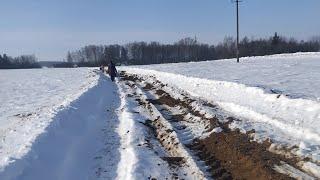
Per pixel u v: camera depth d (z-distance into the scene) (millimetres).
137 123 15109
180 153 11383
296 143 10188
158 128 14883
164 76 34688
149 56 131500
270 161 9438
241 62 51844
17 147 10336
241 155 10117
